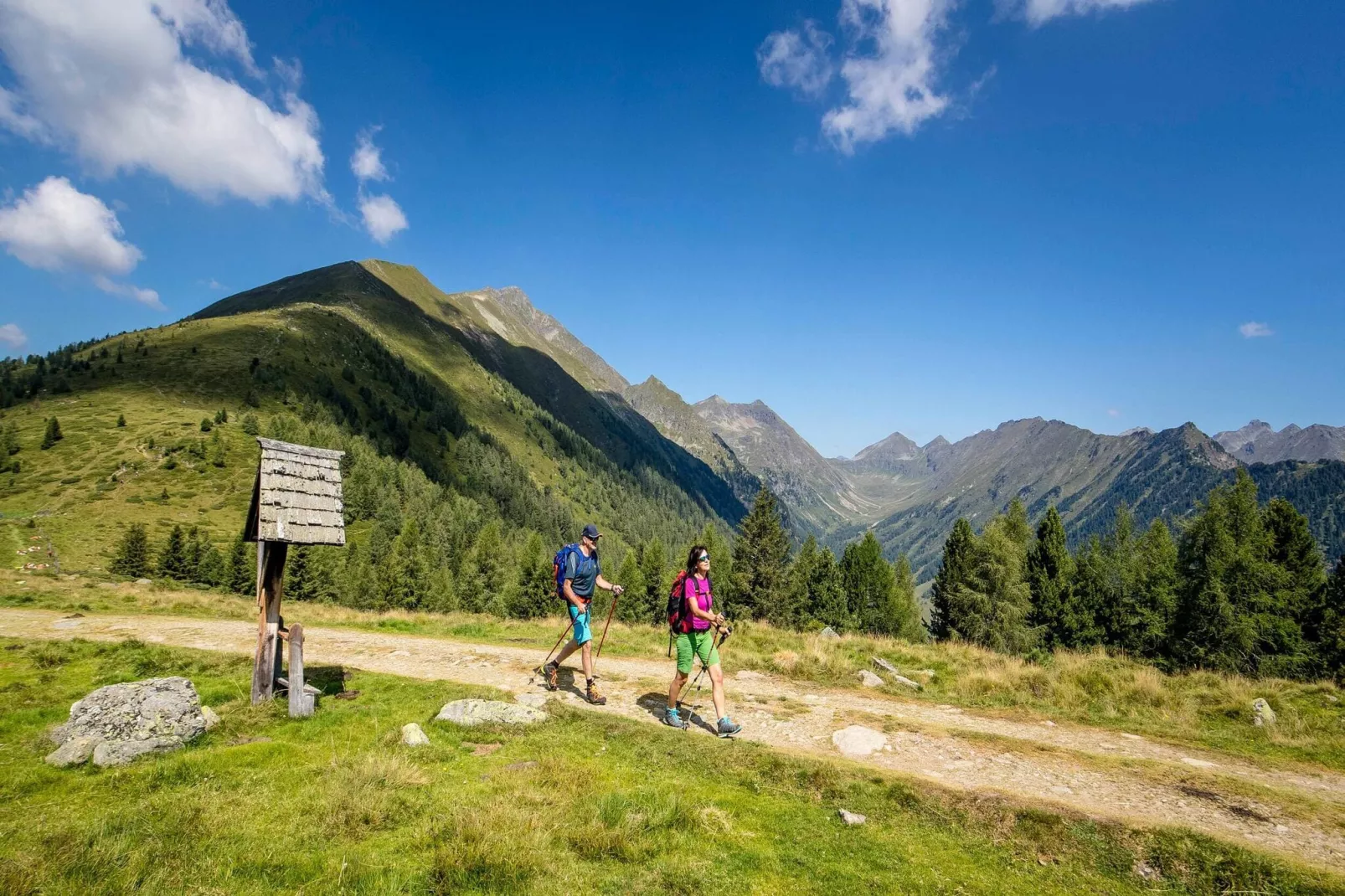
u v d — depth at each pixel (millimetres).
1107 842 6387
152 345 173750
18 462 111250
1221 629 46281
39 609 23422
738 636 20203
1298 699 13156
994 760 8961
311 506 11117
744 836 6434
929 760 8930
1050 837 6520
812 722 10672
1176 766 8875
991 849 6441
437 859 5422
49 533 90938
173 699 8969
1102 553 69688
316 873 5266
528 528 177875
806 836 6531
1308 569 48438
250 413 139625
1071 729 11359
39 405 136000
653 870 5672
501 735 9086
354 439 150375
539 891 5164
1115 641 58719
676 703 9859
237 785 7160
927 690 14078
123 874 5035
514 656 15516
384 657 15258
